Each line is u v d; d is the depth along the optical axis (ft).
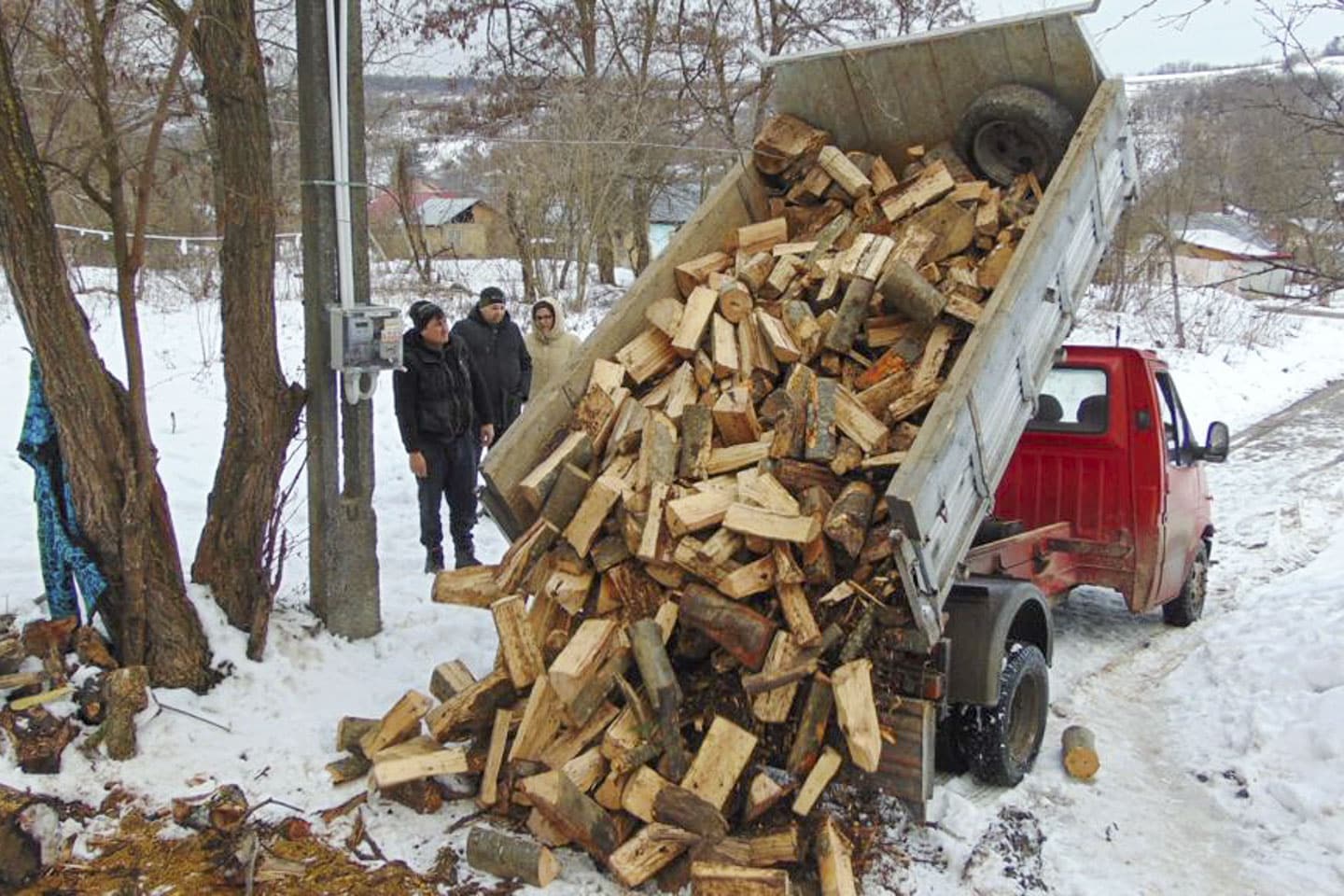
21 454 16.03
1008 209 17.22
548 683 13.96
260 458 17.16
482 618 20.56
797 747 13.34
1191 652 22.94
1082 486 22.41
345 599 18.83
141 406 15.39
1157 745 18.33
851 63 19.30
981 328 14.26
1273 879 14.05
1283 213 26.22
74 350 15.19
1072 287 17.13
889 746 13.79
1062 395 22.67
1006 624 15.26
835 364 15.96
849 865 12.77
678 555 13.48
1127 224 77.41
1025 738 16.61
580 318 56.70
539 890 12.69
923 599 13.30
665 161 59.93
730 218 19.29
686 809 12.72
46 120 18.72
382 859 13.24
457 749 14.79
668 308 17.08
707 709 14.15
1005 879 13.60
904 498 12.38
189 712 15.55
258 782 14.56
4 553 21.11
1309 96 23.43
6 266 14.87
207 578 17.30
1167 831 15.31
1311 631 21.30
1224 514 35.32
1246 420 55.36
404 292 51.67
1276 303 97.55
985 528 18.86
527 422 15.48
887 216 17.89
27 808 12.75
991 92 18.15
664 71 55.42
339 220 17.97
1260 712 18.47
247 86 16.83
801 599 13.44
